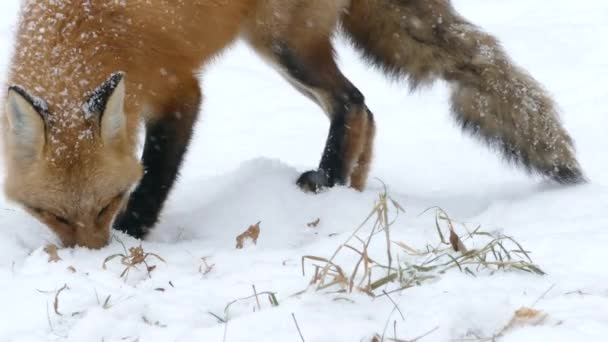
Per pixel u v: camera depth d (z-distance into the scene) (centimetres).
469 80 1463
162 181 1297
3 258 1079
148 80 1234
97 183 1080
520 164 1442
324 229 1251
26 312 856
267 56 1473
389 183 1596
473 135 1484
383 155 1808
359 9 1513
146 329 808
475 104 1462
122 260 999
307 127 2092
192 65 1317
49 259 1025
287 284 891
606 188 1320
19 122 1055
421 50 1491
